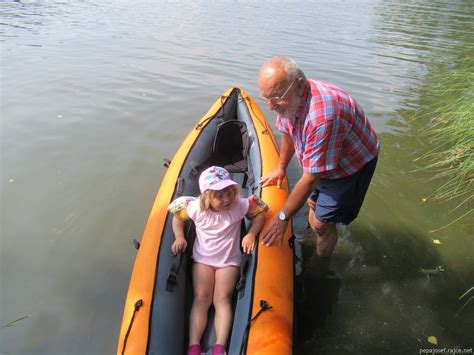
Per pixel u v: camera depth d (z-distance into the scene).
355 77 6.25
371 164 2.26
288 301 2.10
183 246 2.34
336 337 2.29
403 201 3.46
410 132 4.65
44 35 8.55
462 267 2.78
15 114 4.83
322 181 2.36
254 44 8.08
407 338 2.28
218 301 2.15
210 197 2.21
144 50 7.59
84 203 3.33
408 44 8.16
